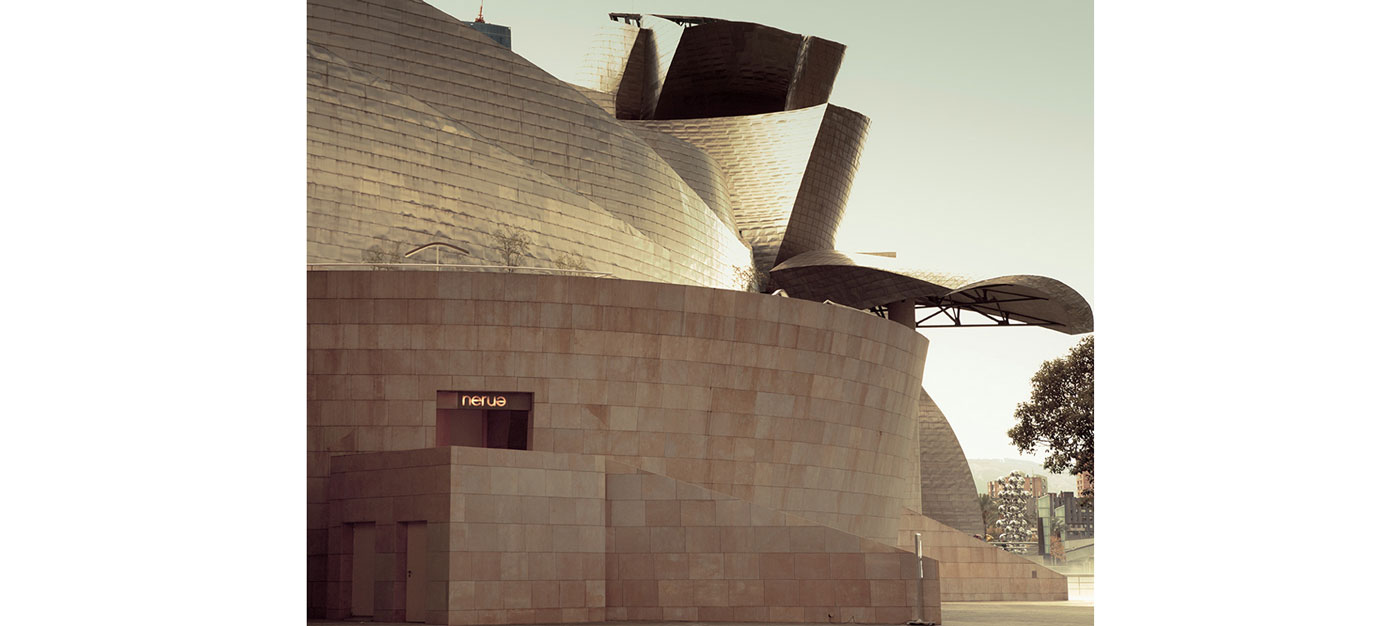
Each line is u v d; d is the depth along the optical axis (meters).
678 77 87.69
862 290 67.62
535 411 28.64
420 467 24.12
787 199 71.75
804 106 89.31
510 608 23.86
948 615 30.08
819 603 24.97
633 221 47.84
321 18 39.47
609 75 86.69
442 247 38.50
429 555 23.69
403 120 38.44
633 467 25.84
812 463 31.67
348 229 36.56
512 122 43.94
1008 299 63.31
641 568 25.50
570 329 29.02
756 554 25.33
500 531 23.94
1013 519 96.56
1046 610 33.72
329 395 28.41
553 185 42.41
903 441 35.72
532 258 41.09
